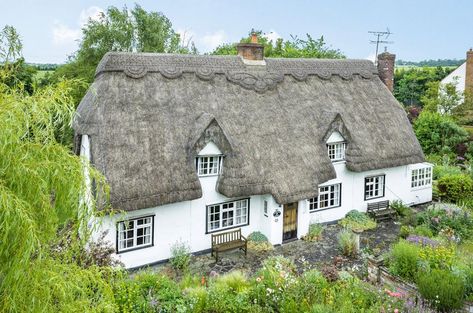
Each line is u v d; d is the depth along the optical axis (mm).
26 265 5184
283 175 18688
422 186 25656
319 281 13047
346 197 22484
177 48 48312
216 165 17953
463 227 19797
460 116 43031
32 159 5617
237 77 20672
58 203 5883
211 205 18031
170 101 18156
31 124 5809
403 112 25531
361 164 21703
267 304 12250
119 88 17406
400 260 14625
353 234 19000
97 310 6441
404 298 12117
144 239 16688
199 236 17891
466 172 29344
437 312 11891
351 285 12750
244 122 19297
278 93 21531
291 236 19859
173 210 17047
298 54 45531
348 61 25453
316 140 20766
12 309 5305
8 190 5172
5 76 6195
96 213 6770
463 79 54688
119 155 15766
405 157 23578
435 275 12672
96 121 16328
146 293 12500
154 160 16297
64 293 5688
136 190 15438
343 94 23734
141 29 41531
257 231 19328
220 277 14398
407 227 20469
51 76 36906
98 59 38969
